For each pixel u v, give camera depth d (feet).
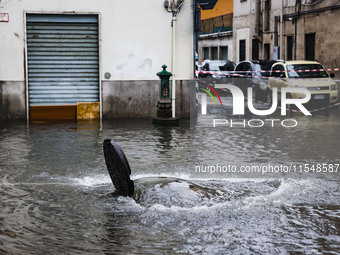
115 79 57.21
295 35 112.06
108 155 22.84
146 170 30.04
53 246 17.22
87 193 23.67
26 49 55.31
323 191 24.47
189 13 57.16
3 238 17.90
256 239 18.04
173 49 56.54
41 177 27.68
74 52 56.70
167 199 21.21
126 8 56.75
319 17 102.53
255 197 22.75
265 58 130.41
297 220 20.04
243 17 142.72
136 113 57.82
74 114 57.00
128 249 17.03
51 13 55.47
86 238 17.99
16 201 22.53
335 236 18.47
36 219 20.02
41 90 56.44
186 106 58.13
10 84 55.36
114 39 56.80
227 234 18.44
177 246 17.33
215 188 24.03
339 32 96.07
